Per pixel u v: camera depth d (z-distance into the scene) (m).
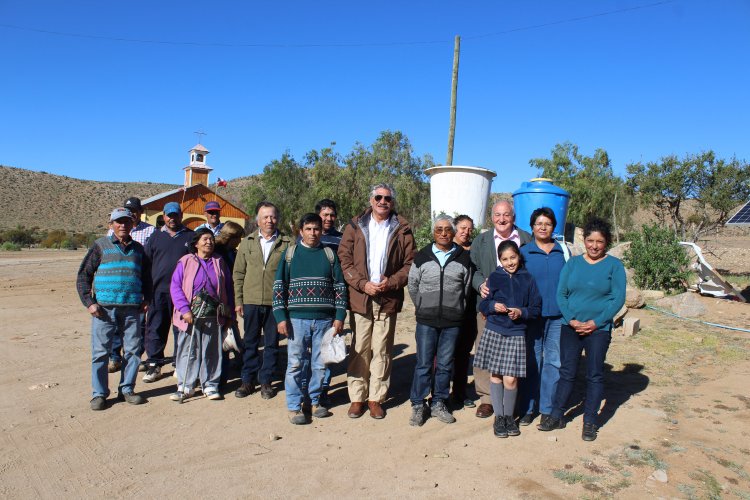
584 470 4.12
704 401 5.46
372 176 29.56
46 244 46.84
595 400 4.71
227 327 5.92
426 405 5.45
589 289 4.68
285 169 32.84
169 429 4.90
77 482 3.89
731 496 3.75
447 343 5.14
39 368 6.74
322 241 5.96
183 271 5.62
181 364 5.66
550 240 5.18
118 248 5.39
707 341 7.58
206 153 42.97
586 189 24.64
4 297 12.61
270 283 5.76
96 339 5.35
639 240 11.84
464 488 3.87
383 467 4.20
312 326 5.18
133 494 3.74
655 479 3.96
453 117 18.61
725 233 41.59
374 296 5.20
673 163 20.03
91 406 5.36
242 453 4.42
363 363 5.34
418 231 12.60
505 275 4.80
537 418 5.30
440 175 12.45
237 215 35.91
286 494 3.77
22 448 4.44
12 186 86.81
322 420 5.20
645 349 7.30
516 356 4.72
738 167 19.14
